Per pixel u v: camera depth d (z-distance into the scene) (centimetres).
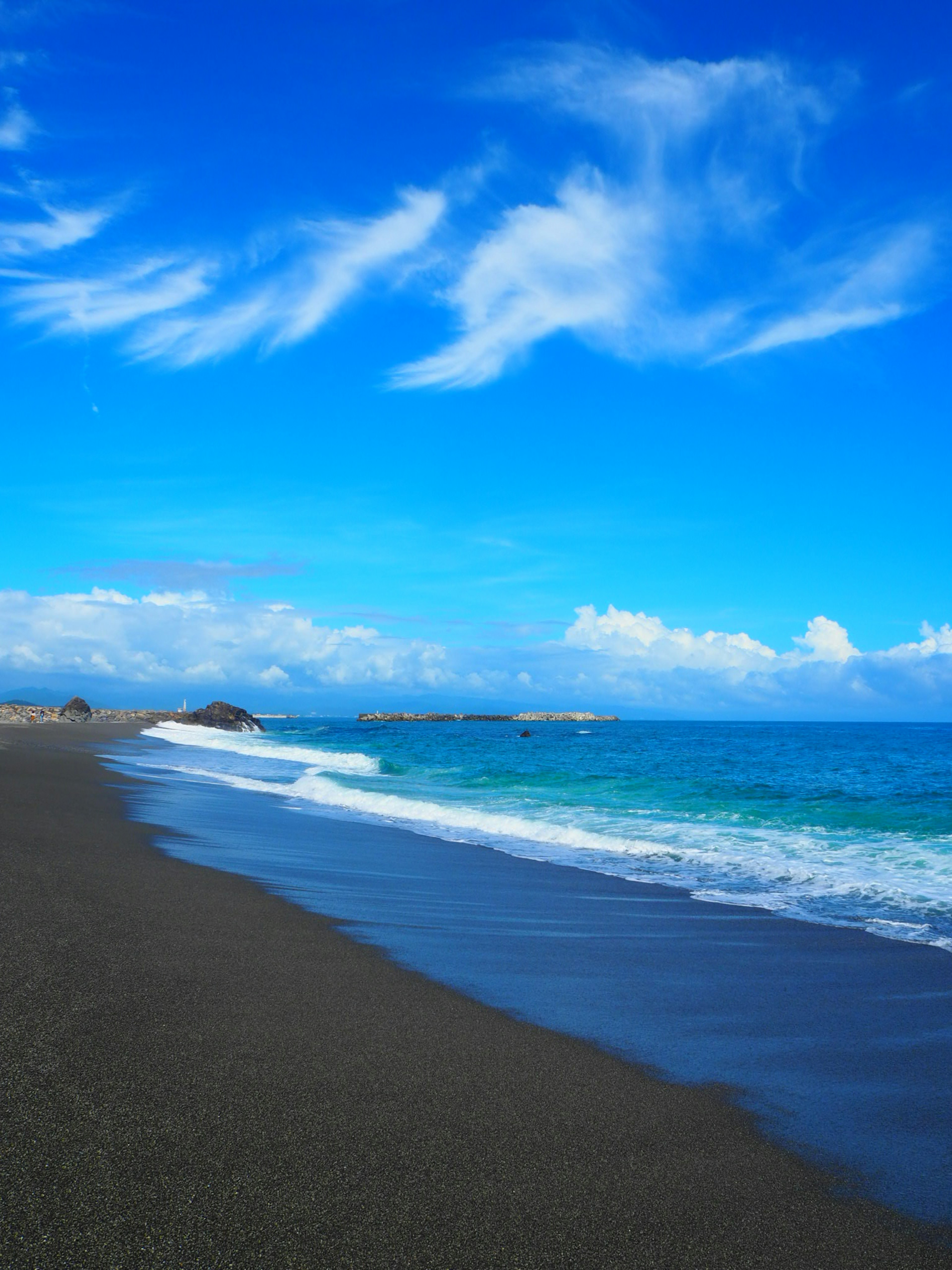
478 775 2830
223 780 2516
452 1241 279
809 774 2914
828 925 835
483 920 839
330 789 2172
